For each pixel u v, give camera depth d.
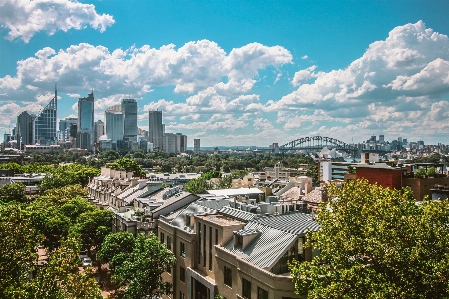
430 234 31.78
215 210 58.38
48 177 147.62
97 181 133.25
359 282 30.73
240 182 152.62
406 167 81.62
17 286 31.25
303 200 87.00
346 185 40.19
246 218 51.50
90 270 34.47
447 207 33.50
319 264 38.34
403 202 37.09
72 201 91.69
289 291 36.97
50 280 31.48
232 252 45.34
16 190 116.06
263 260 41.09
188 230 56.75
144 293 52.50
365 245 33.34
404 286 30.34
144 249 55.22
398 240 31.44
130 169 176.75
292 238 41.88
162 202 77.31
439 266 29.20
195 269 53.94
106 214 79.31
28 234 36.66
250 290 41.38
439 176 81.38
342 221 36.62
